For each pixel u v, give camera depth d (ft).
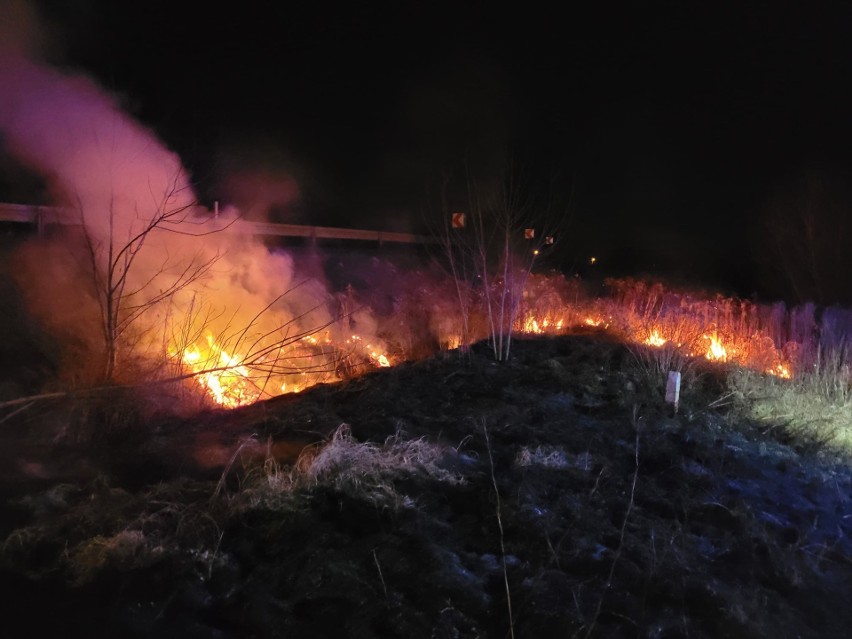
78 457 15.81
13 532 11.79
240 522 12.61
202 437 17.51
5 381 19.62
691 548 13.12
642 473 16.85
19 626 9.60
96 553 11.22
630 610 10.89
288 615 10.23
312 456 15.51
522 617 10.54
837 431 21.85
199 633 9.68
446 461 15.90
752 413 23.09
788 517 15.44
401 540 12.25
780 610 11.56
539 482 15.19
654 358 26.73
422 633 9.97
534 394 22.47
